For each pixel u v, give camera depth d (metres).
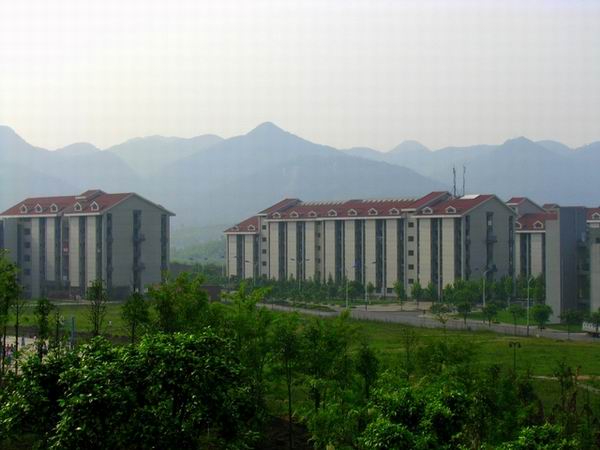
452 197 184.00
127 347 31.30
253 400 37.28
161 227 173.75
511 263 177.75
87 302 151.75
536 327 122.69
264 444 45.62
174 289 49.94
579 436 40.81
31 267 175.38
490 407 40.44
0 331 55.75
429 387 35.56
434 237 172.38
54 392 31.12
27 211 175.00
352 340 48.88
